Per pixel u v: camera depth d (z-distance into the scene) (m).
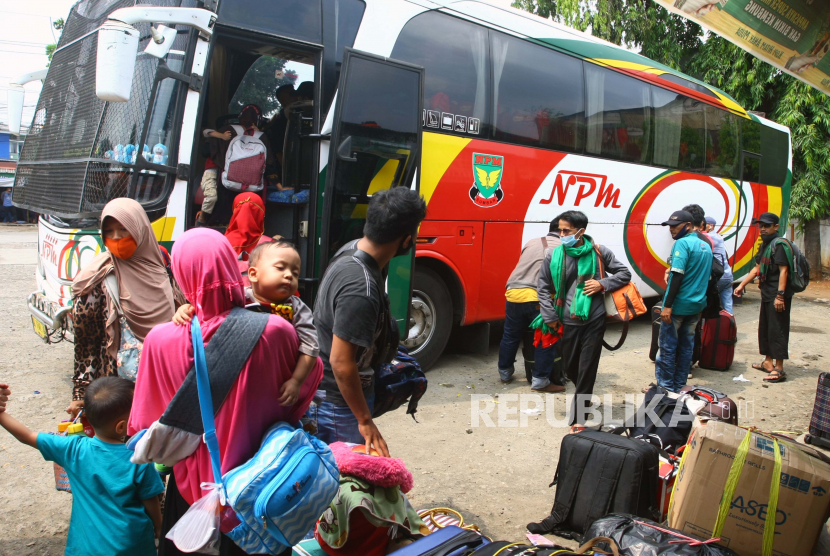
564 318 4.62
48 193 5.01
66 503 3.48
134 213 3.06
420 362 6.20
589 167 7.54
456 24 6.14
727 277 7.87
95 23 5.21
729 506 2.88
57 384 5.31
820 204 14.15
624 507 3.10
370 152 5.25
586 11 14.98
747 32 3.56
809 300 12.38
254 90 5.63
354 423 2.76
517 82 6.69
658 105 8.59
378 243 2.50
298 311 2.16
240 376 1.85
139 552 2.39
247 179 4.97
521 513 3.57
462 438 4.64
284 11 4.94
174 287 3.42
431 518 3.07
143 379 1.92
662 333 5.56
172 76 4.38
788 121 13.86
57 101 5.38
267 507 1.71
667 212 8.88
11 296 9.27
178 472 1.95
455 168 6.12
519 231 6.79
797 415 5.46
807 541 2.84
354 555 2.51
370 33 5.43
